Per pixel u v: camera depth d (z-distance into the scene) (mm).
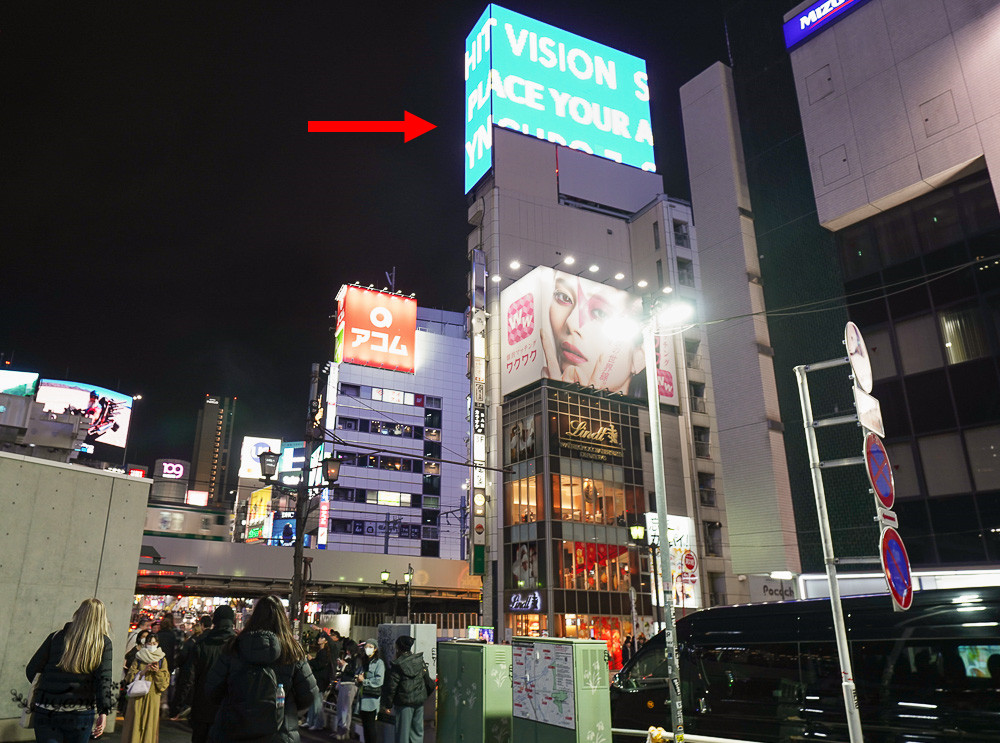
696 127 40312
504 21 58812
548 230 53688
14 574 10172
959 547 24203
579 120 60250
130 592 11617
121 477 11805
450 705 10070
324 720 15594
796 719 8555
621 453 46594
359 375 87188
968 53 26875
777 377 32125
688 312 13430
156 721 9617
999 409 24188
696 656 9922
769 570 32938
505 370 48562
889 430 27000
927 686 7680
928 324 26859
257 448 139000
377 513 82562
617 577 43625
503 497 46312
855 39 30906
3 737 9641
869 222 29812
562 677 8141
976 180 26531
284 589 58500
